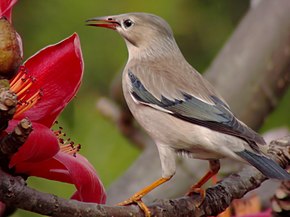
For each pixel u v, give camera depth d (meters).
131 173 11.30
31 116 6.38
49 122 6.42
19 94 6.38
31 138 5.92
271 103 12.02
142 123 9.51
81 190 6.42
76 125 12.03
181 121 9.14
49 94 6.45
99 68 12.95
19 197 5.87
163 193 11.11
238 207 8.73
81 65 6.49
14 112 5.63
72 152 6.70
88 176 6.44
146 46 10.36
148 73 9.76
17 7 13.21
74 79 6.49
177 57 10.30
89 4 13.07
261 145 8.71
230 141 8.61
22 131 5.70
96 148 11.98
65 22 13.09
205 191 7.66
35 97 6.41
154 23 10.49
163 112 9.28
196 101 9.27
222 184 7.82
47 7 13.16
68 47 6.54
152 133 9.35
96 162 11.95
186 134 8.96
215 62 12.12
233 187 7.83
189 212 7.31
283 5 12.12
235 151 8.55
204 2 14.05
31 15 13.20
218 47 14.05
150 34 10.42
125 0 13.16
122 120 11.88
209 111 9.12
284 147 8.41
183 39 13.96
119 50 13.02
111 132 12.06
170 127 9.14
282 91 12.05
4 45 5.69
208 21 14.05
